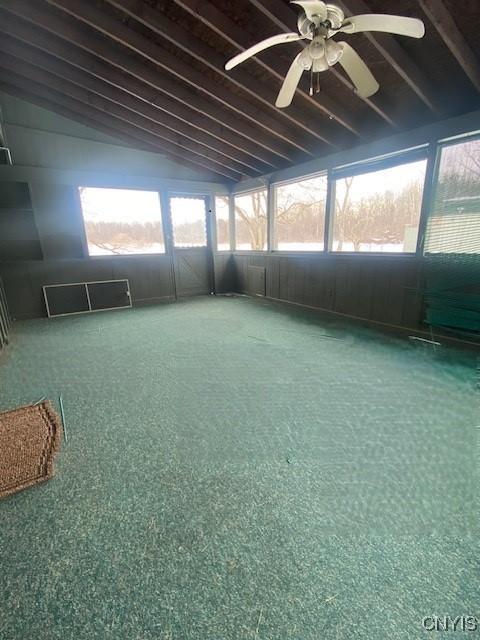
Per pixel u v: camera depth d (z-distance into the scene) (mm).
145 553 1168
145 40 2975
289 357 3117
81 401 2297
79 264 5188
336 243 4672
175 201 6109
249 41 2764
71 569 1113
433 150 3281
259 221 6352
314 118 3879
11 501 1403
